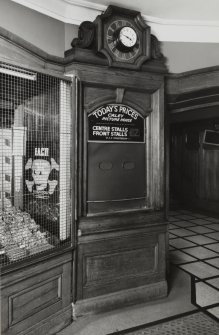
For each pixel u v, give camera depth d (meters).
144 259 3.43
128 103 3.36
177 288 3.79
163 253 3.55
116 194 3.36
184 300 3.48
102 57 3.13
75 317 3.04
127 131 3.40
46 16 3.03
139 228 3.36
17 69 2.47
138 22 3.26
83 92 3.12
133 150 3.45
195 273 4.27
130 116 3.41
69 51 3.08
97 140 3.23
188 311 3.23
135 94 3.41
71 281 3.03
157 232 3.49
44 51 2.95
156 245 3.50
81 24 3.07
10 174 2.93
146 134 3.52
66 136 2.98
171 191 9.93
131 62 3.25
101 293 3.20
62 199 3.00
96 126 3.22
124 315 3.14
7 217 2.82
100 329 2.90
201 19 3.55
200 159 8.66
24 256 2.58
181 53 3.71
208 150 8.35
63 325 2.92
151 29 3.57
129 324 2.98
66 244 2.94
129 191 3.43
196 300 3.48
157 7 3.26
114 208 3.35
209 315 3.15
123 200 3.39
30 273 2.58
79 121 3.04
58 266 2.87
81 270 3.08
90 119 3.19
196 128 8.77
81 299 3.10
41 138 2.93
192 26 3.63
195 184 8.91
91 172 3.21
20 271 2.51
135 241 3.36
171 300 3.47
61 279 2.91
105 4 3.17
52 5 3.00
